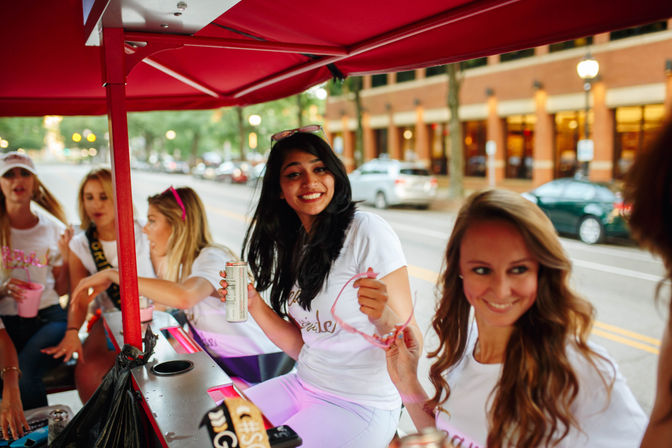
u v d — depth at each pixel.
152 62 3.36
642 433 1.34
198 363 2.14
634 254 9.43
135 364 2.11
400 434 2.69
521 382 1.42
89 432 2.12
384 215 15.18
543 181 19.05
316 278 2.18
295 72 3.43
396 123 25.31
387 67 3.10
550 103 18.47
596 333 5.49
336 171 2.21
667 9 1.92
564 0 2.10
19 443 2.44
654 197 1.08
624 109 16.41
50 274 3.76
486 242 1.44
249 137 34.72
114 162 2.15
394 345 1.85
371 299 1.83
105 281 2.96
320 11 2.33
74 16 2.55
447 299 1.68
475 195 1.52
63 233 3.81
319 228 2.21
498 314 1.45
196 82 3.90
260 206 2.49
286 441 1.53
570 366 1.38
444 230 12.50
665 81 15.06
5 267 3.61
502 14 2.28
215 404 1.77
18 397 2.72
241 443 1.38
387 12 2.32
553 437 1.41
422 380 4.10
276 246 2.51
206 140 44.16
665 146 1.06
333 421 2.06
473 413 1.60
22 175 3.60
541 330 1.42
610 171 16.91
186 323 3.78
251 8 2.43
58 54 3.11
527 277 1.42
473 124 22.02
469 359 1.65
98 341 3.35
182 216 3.08
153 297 2.63
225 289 2.09
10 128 49.03
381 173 16.73
